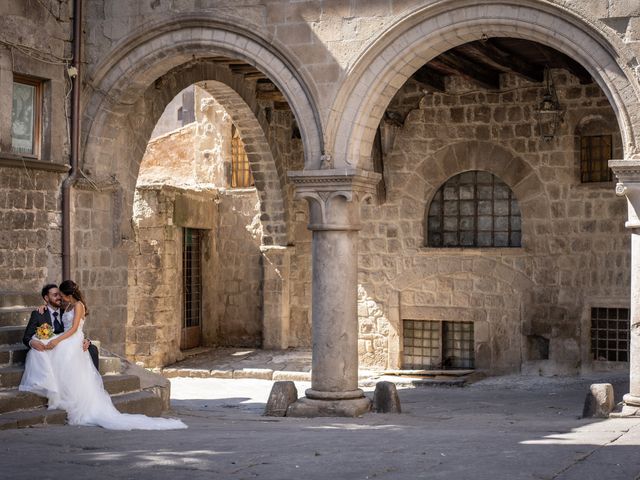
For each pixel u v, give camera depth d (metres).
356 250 12.25
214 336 21.11
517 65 15.80
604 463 6.98
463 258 17.62
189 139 22.58
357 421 11.46
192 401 14.78
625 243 16.38
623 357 16.48
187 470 6.74
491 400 14.58
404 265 18.08
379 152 17.95
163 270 18.73
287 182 20.05
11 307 11.75
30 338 10.12
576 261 16.77
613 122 16.48
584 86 16.62
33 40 12.53
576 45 10.97
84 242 13.48
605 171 16.64
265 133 19.23
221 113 21.53
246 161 21.36
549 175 16.94
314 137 12.14
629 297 16.31
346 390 12.10
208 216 20.78
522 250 17.14
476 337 17.55
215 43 12.64
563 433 9.25
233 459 7.19
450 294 17.75
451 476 6.47
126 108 13.67
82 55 13.20
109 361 11.41
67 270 13.02
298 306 20.34
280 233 20.09
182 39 12.84
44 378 9.85
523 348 17.19
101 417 9.73
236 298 20.97
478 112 17.48
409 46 11.75
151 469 6.77
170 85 15.60
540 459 7.14
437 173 17.84
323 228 12.02
